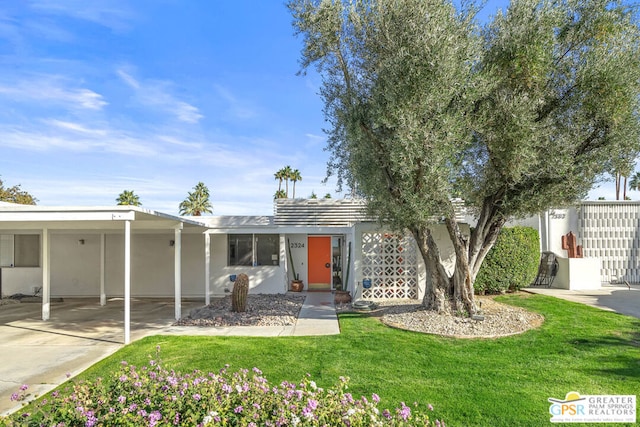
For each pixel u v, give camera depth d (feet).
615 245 50.49
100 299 45.60
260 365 20.03
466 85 23.30
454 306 30.17
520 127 23.11
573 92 24.86
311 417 9.92
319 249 53.98
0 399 16.83
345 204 52.80
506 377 18.02
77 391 10.85
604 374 18.17
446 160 23.50
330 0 26.25
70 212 26.00
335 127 29.48
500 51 24.84
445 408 14.84
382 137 26.84
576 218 50.60
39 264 50.98
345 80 28.68
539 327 26.86
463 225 41.09
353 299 41.68
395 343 23.99
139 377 11.93
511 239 40.29
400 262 42.39
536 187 26.63
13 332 30.01
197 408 10.11
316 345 23.80
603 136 25.17
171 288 50.60
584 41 25.17
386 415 11.45
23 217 25.94
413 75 22.85
